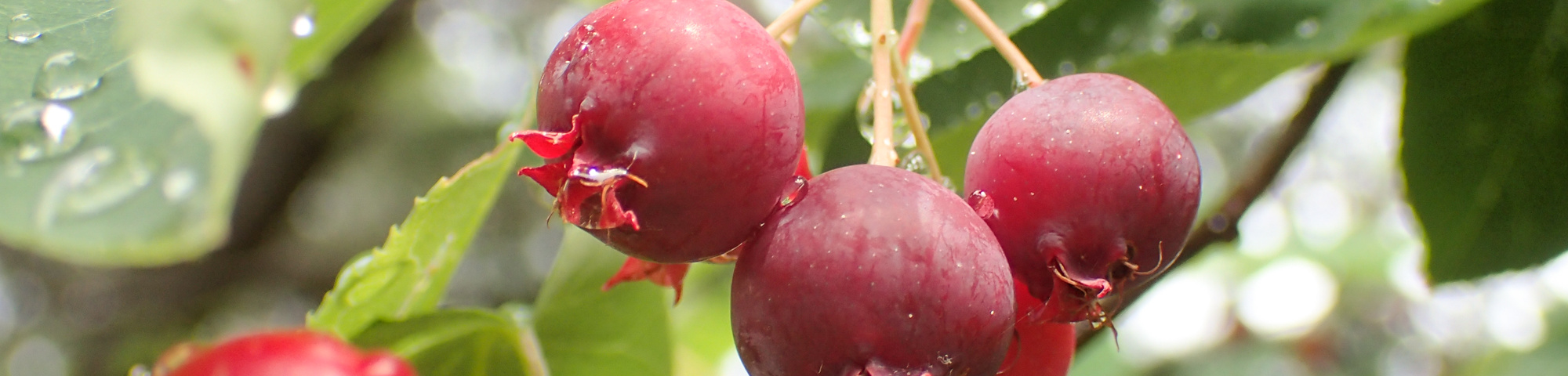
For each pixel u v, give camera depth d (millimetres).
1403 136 123
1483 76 120
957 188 128
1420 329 336
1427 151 123
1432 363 332
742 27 92
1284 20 116
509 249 395
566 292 123
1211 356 323
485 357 111
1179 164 97
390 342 108
